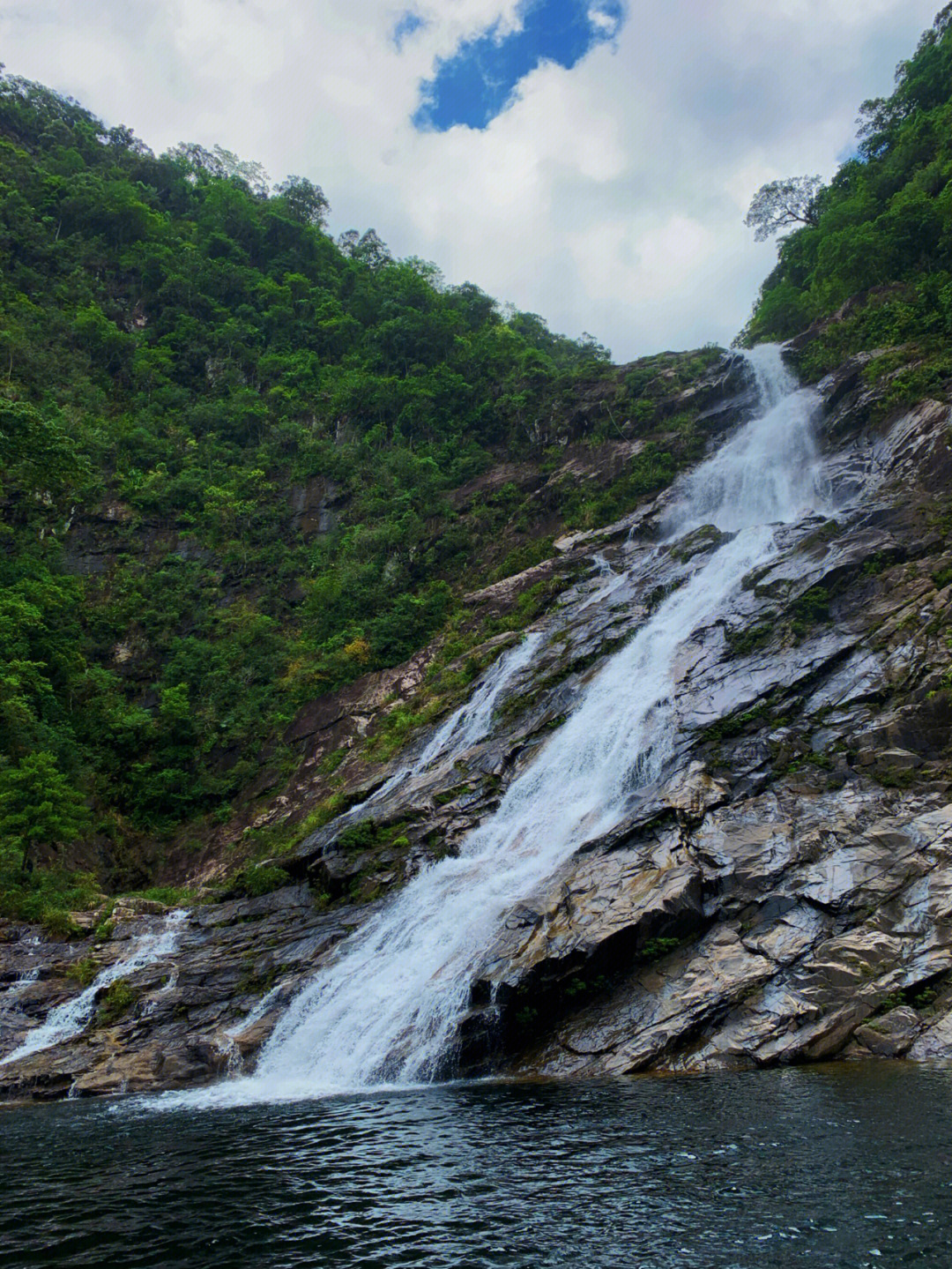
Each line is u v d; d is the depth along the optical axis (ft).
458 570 173.78
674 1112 39.81
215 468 211.41
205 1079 61.93
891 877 57.72
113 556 190.39
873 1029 50.06
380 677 149.18
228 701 157.28
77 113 337.11
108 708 150.61
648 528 147.74
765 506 136.36
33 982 81.41
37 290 242.78
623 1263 24.57
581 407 194.08
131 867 132.57
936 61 200.34
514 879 72.59
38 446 148.05
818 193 217.97
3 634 141.90
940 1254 24.11
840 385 139.95
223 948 82.12
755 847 62.75
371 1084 56.90
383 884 84.12
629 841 68.23
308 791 130.93
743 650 89.81
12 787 112.37
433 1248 26.37
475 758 100.89
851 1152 32.55
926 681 72.95
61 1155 40.50
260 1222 29.45
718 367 180.04
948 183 151.84
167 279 264.11
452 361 235.20
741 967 55.31
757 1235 25.85
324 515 200.23
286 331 262.67
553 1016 57.06
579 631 118.32
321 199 336.90
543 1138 37.22
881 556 91.35
